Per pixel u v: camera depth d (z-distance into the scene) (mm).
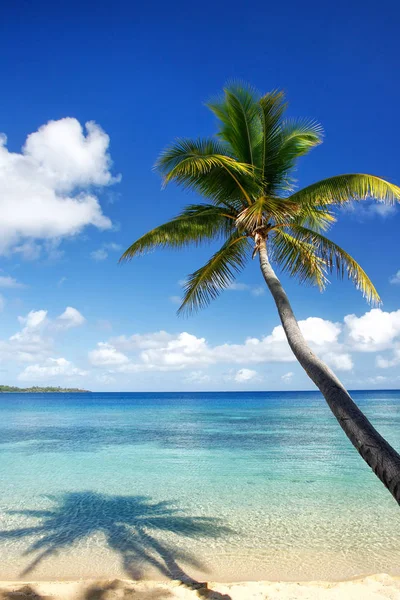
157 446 23641
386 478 4215
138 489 13469
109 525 9875
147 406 81750
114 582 6742
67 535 9180
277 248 10891
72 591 6383
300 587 6551
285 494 12703
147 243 10406
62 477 15359
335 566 7633
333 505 11516
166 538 9008
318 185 8734
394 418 42094
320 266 10625
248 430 32469
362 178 8078
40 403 101875
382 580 6816
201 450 21984
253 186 9734
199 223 10523
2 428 35125
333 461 18594
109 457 19875
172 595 6242
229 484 14133
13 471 16531
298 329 6887
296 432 30844
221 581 7047
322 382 5512
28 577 7160
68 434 30203
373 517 10430
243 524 9930
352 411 4887
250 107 9914
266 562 7797
